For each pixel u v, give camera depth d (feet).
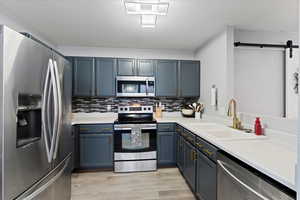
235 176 4.34
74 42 10.73
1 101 3.35
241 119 7.65
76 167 9.61
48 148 4.76
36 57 4.26
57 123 5.22
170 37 9.73
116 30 8.75
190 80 11.66
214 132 7.08
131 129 9.91
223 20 7.54
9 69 3.48
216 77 9.33
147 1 5.86
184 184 8.46
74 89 10.72
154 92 11.21
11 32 3.53
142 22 7.36
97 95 10.92
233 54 8.21
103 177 9.24
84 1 6.09
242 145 5.09
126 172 9.87
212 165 5.61
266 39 8.64
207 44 10.52
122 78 10.89
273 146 5.00
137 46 11.54
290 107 7.31
